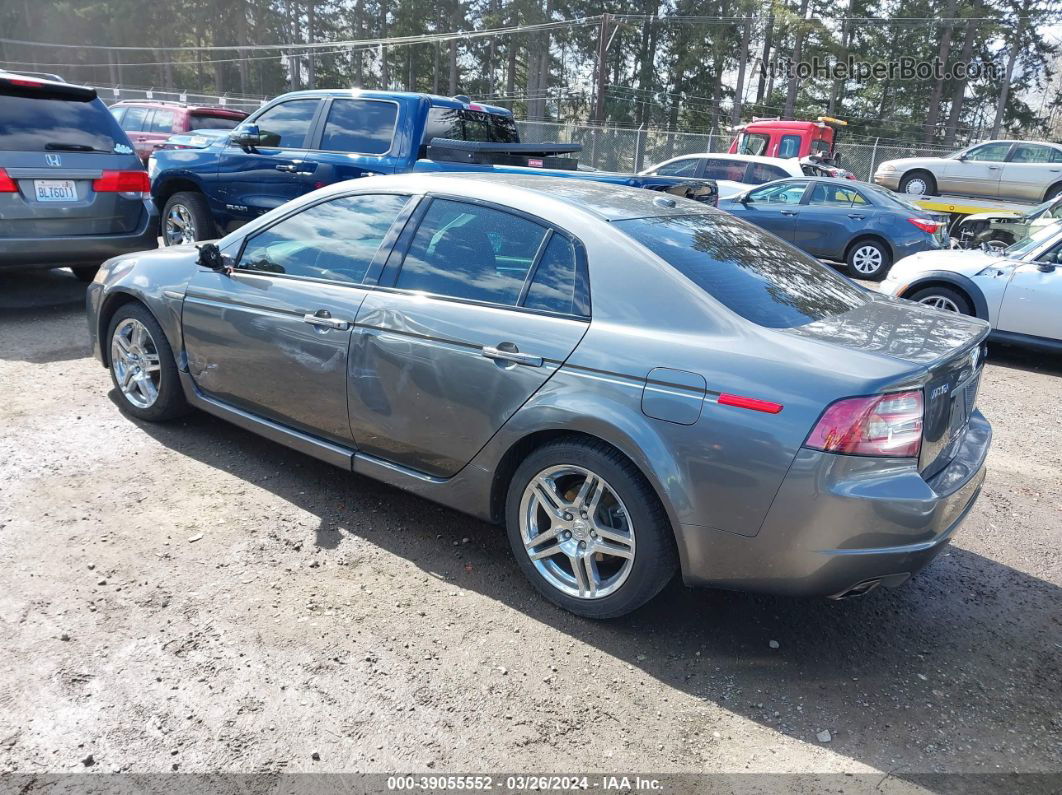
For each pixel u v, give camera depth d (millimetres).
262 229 4039
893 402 2539
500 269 3230
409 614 3064
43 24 57531
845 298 3340
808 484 2521
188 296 4168
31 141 6270
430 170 6938
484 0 53531
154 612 2943
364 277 3570
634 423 2762
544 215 3191
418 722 2512
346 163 7395
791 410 2541
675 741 2512
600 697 2688
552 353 2957
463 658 2830
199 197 8641
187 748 2340
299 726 2457
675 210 3576
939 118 47188
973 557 3924
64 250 6469
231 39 58781
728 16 45500
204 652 2750
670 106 49562
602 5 48906
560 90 54094
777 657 2979
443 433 3287
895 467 2566
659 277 2906
